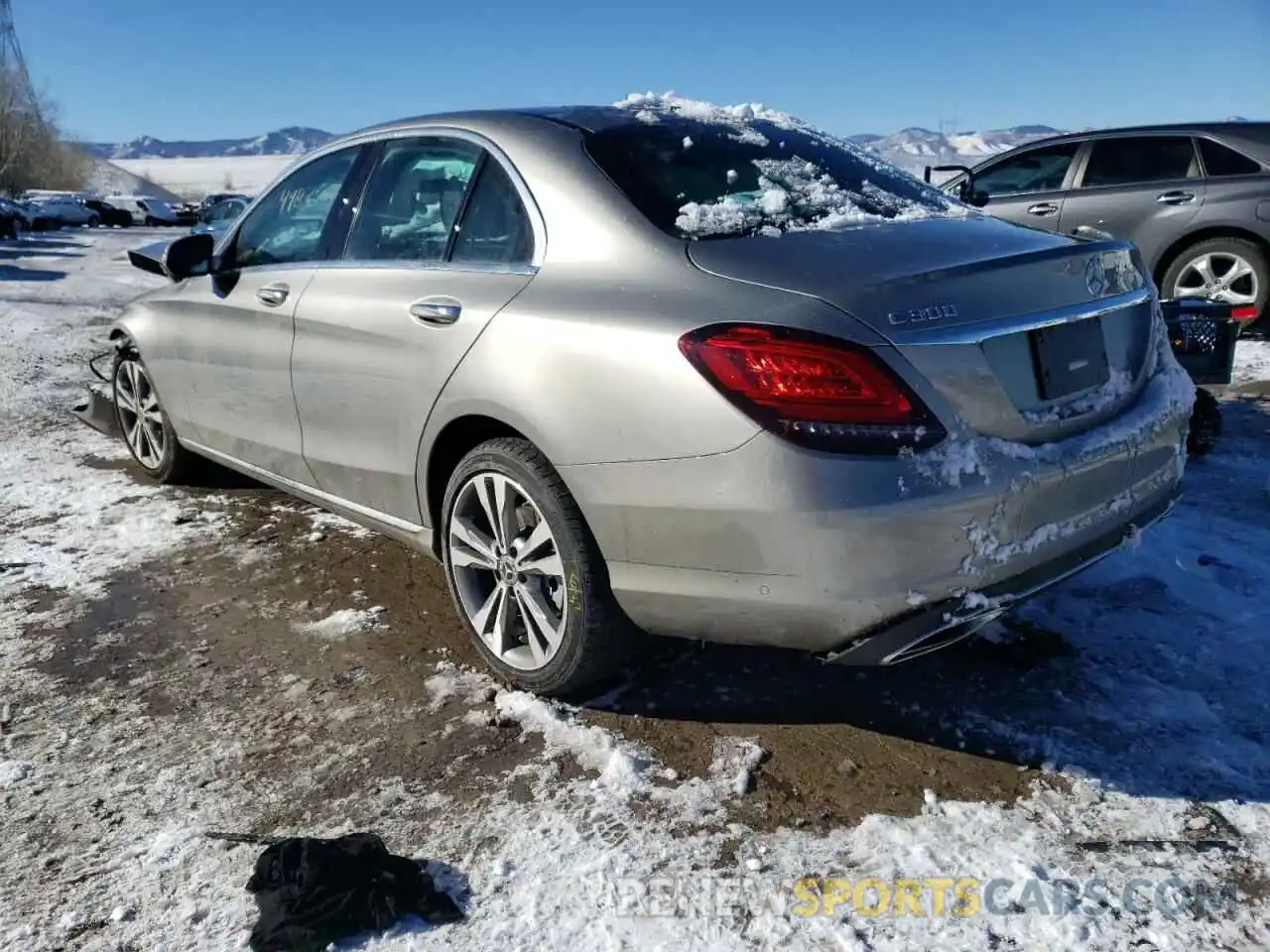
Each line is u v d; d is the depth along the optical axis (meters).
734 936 1.94
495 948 1.92
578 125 2.97
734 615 2.34
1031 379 2.36
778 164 3.04
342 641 3.18
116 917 2.01
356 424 3.19
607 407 2.37
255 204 3.92
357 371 3.13
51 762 2.54
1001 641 3.06
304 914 1.95
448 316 2.80
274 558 3.86
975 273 2.34
